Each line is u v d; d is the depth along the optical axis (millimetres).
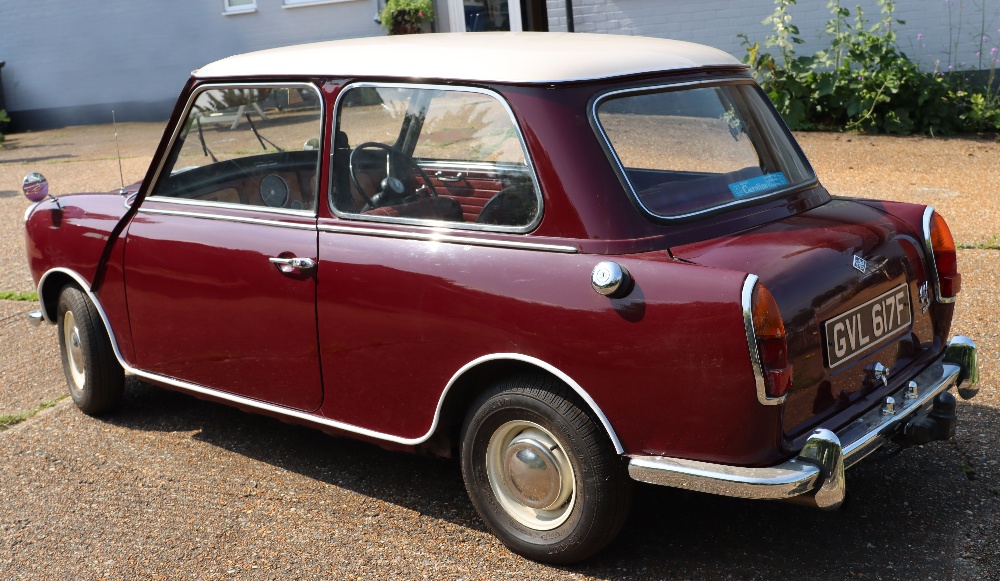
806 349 2953
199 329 4090
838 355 3094
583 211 3092
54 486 4195
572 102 3191
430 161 3414
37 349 6137
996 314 5402
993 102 10898
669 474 2934
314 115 3713
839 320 3090
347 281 3543
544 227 3158
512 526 3412
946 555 3262
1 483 4258
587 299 3006
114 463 4387
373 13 15727
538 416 3188
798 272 2986
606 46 3598
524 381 3223
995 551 3262
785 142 3830
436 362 3365
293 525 3752
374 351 3525
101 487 4160
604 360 2982
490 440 3383
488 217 3301
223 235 3939
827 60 11312
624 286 2932
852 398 3193
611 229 3061
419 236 3422
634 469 3000
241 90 3898
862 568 3223
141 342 4379
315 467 4250
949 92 10836
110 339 4555
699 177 3352
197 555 3570
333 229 3637
